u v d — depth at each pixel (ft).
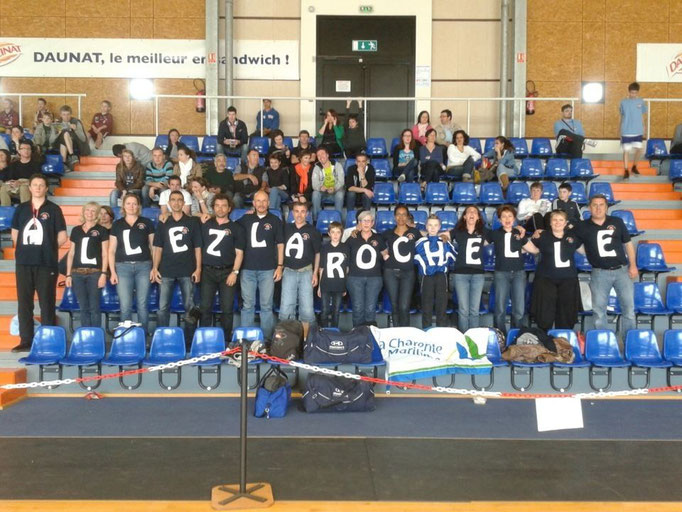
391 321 27.27
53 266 25.07
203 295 25.64
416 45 46.85
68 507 14.38
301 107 46.98
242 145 41.27
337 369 24.12
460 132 36.78
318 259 26.12
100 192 35.58
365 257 26.02
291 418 21.06
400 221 26.58
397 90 47.11
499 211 26.45
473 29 46.91
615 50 47.06
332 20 46.83
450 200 35.12
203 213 29.12
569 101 47.06
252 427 20.08
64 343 24.25
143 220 25.54
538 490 15.43
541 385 24.35
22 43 46.57
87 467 16.67
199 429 19.83
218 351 24.11
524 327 24.90
